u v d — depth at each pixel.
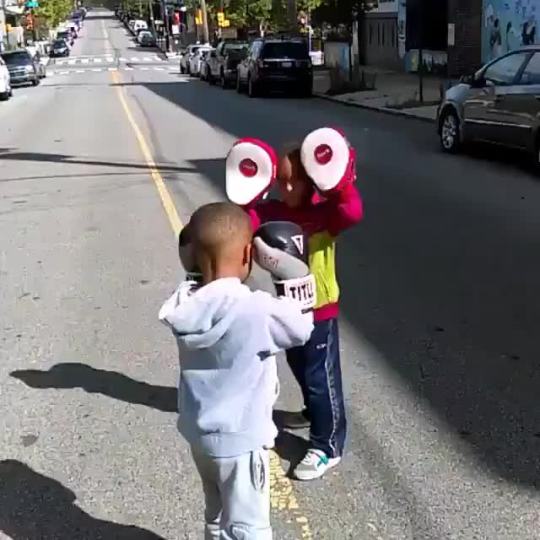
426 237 7.98
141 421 4.38
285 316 2.62
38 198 10.67
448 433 4.12
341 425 3.83
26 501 3.66
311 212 3.54
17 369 5.11
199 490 3.71
